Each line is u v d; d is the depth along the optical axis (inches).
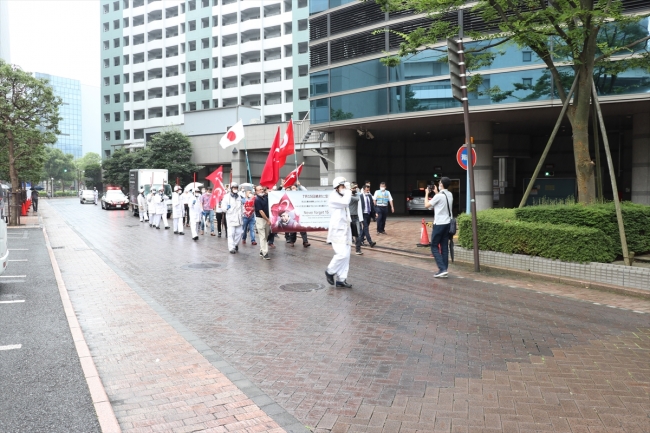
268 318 287.6
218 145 1722.4
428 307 311.7
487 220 463.8
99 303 323.0
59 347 235.1
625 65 524.1
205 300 334.3
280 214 598.2
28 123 975.6
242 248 613.6
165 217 897.5
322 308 309.6
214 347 237.9
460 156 548.1
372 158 1347.2
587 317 289.3
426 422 161.9
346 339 248.1
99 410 167.5
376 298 337.1
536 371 205.3
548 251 409.4
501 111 805.9
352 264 482.3
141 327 268.8
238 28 2689.5
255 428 156.9
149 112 3061.0
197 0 2802.7
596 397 180.1
